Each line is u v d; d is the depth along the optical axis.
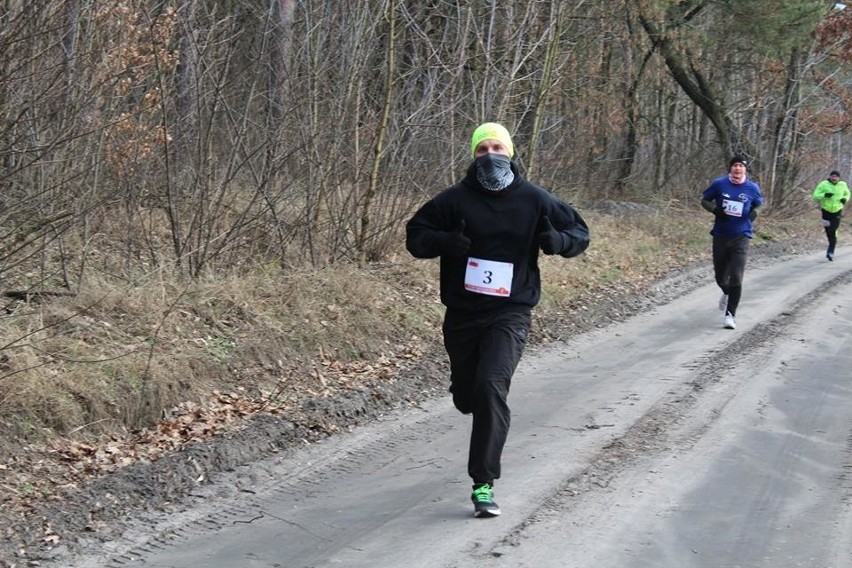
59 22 12.81
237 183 18.88
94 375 11.78
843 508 9.69
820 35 47.62
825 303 23.44
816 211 56.81
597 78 40.53
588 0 34.53
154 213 18.08
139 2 15.05
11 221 13.27
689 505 9.74
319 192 19.17
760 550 8.59
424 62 23.14
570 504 9.72
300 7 20.30
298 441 11.98
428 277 20.48
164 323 13.96
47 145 12.40
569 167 37.81
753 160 49.28
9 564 8.16
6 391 10.75
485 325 9.45
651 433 12.38
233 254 17.48
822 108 53.06
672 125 55.25
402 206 20.98
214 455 10.91
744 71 51.38
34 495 9.46
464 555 8.40
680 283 26.59
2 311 12.95
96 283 14.33
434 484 10.49
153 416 11.95
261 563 8.35
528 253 9.58
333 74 19.95
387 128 21.11
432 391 14.81
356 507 9.80
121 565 8.32
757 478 10.62
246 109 18.00
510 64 25.52
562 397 14.37
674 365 16.47
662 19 40.22
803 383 15.13
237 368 13.86
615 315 21.59
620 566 8.20
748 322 20.81
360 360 15.80
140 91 16.05
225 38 18.44
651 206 43.62
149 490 9.95
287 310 16.00
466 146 22.34
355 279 18.20
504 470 10.84
